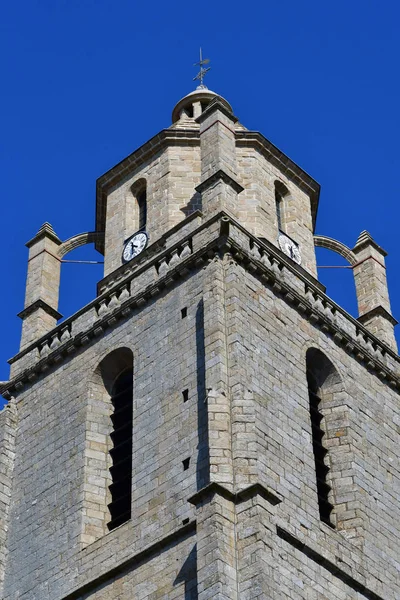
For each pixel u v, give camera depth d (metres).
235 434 72.75
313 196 99.19
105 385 84.25
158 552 72.44
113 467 80.69
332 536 75.25
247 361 76.88
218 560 67.06
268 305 81.50
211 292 79.06
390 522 80.19
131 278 86.31
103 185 98.12
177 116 104.12
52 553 78.31
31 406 86.81
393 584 77.19
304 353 82.19
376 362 86.88
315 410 82.50
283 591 69.00
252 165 94.94
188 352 78.94
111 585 73.62
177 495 73.88
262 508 69.25
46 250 95.94
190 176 94.31
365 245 98.25
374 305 94.94
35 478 82.94
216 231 82.62
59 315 93.44
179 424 76.50
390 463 83.31
